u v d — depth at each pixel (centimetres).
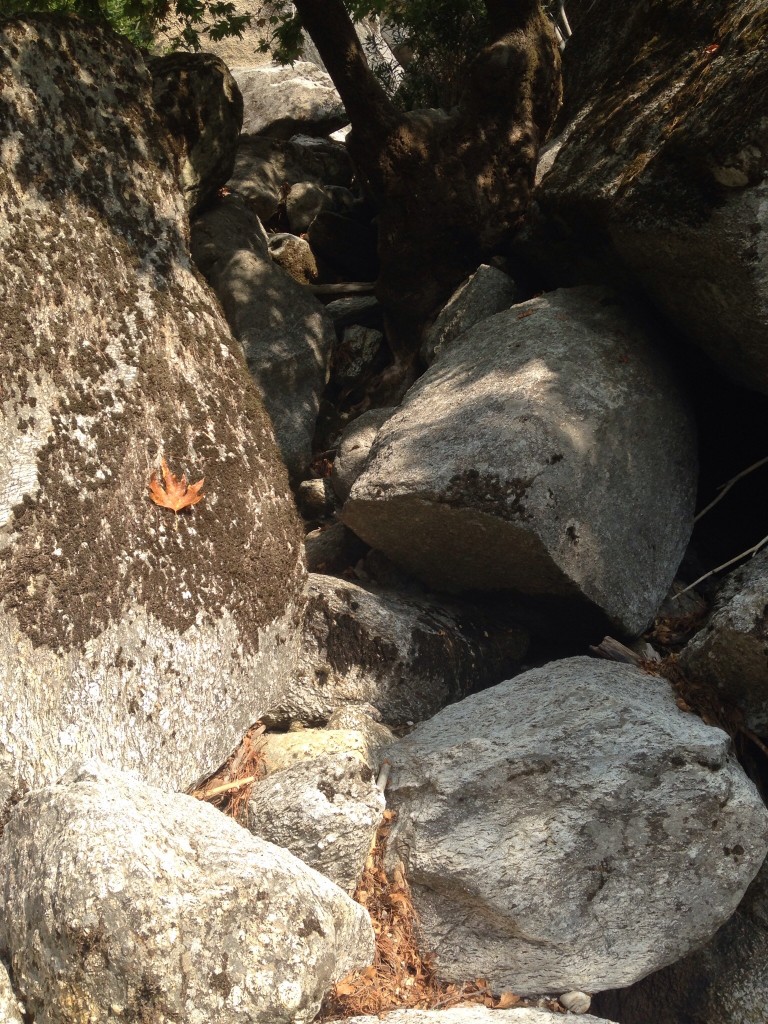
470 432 239
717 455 286
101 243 225
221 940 150
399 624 241
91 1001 145
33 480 192
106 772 171
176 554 212
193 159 322
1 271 203
